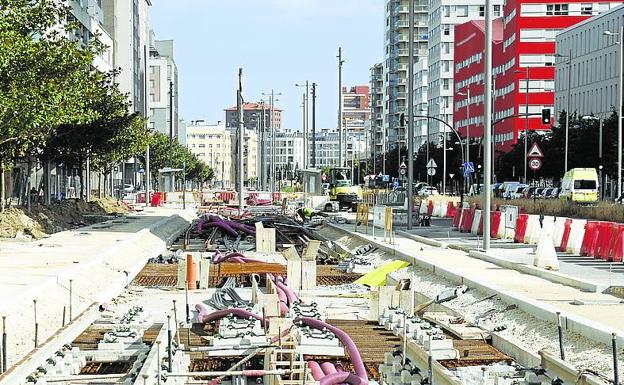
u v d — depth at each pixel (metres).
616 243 31.72
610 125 91.81
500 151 122.12
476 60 143.50
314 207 81.56
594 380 13.77
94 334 19.58
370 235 45.06
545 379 14.88
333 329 18.02
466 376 15.43
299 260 32.50
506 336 18.81
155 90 173.12
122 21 129.62
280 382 14.68
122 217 61.06
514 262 28.88
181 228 59.59
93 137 53.00
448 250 36.34
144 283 30.98
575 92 123.00
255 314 20.81
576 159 94.75
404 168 94.88
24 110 33.34
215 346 17.97
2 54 31.55
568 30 126.31
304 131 101.00
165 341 17.16
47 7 37.69
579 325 16.83
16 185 56.00
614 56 110.75
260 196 98.75
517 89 134.62
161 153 119.81
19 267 26.98
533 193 86.25
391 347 18.41
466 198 77.44
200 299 27.16
